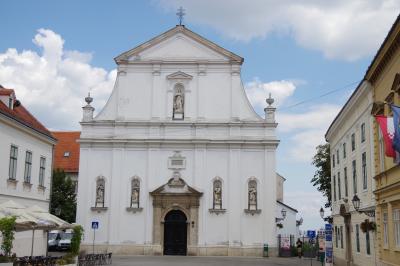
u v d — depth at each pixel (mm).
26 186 37125
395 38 21953
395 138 19891
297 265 37875
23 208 27594
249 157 48219
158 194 47469
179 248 47250
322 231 33250
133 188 48094
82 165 48531
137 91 49750
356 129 32312
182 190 47625
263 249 46562
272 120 48625
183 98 49469
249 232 46969
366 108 29250
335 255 41688
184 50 50094
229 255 46531
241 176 47844
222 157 48281
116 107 49625
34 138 38781
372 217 28344
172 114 49250
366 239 30094
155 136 48719
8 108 36188
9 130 34156
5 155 33500
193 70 49969
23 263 24484
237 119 48688
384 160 26031
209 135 48625
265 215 47094
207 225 47219
